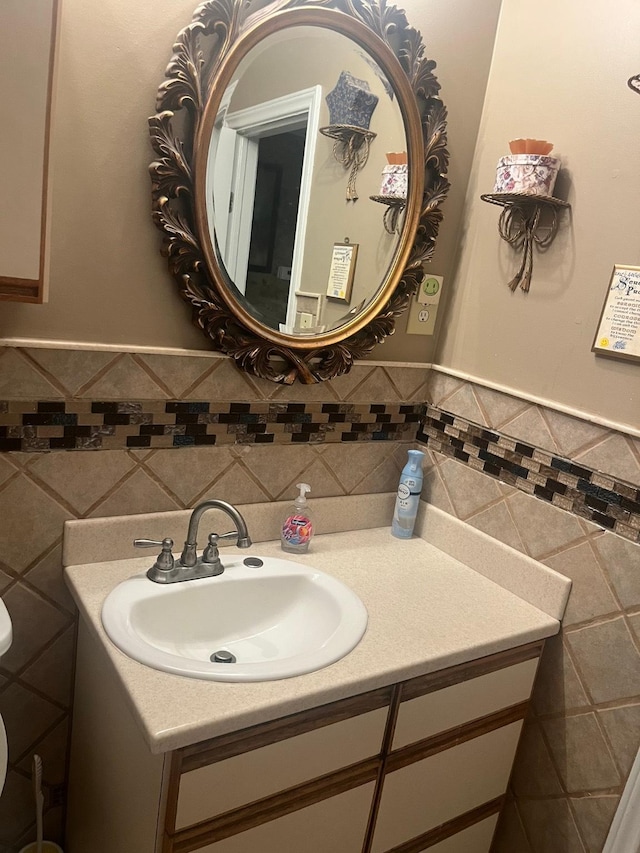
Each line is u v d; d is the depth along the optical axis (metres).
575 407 1.41
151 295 1.30
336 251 1.47
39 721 1.42
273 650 1.37
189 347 1.38
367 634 1.27
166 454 1.40
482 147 1.61
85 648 1.31
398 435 1.75
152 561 1.41
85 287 1.24
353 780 1.22
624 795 1.33
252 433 1.50
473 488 1.63
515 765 1.58
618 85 1.30
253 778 1.08
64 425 1.28
